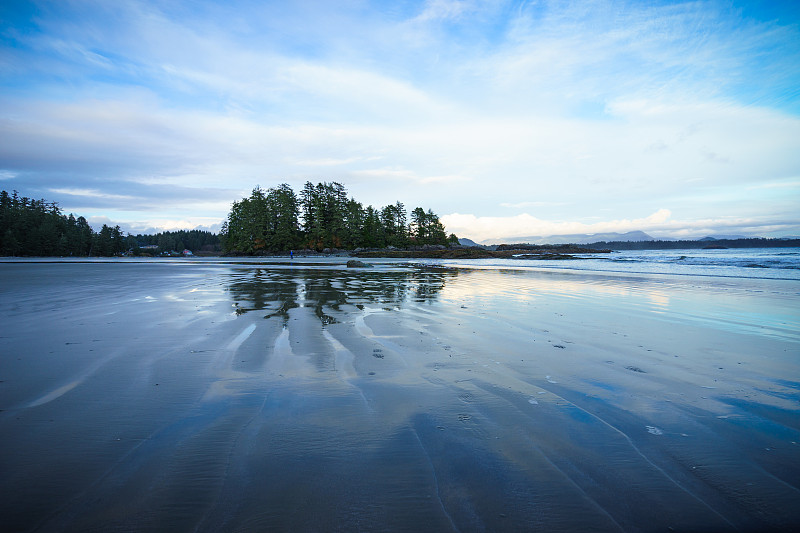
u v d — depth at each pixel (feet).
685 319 25.50
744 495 7.34
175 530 6.32
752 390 12.85
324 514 6.77
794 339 20.04
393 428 9.97
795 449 9.03
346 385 13.07
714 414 10.96
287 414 10.73
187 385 12.86
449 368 14.99
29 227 280.10
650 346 18.49
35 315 25.63
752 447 9.12
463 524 6.57
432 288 44.50
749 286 47.70
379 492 7.39
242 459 8.43
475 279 58.90
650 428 10.07
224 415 10.60
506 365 15.40
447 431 9.83
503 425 10.20
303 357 16.28
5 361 15.26
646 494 7.38
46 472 7.82
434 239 366.22
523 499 7.23
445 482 7.72
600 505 7.07
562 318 25.68
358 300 33.63
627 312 28.17
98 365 14.85
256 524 6.48
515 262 143.23
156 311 27.35
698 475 7.99
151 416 10.46
